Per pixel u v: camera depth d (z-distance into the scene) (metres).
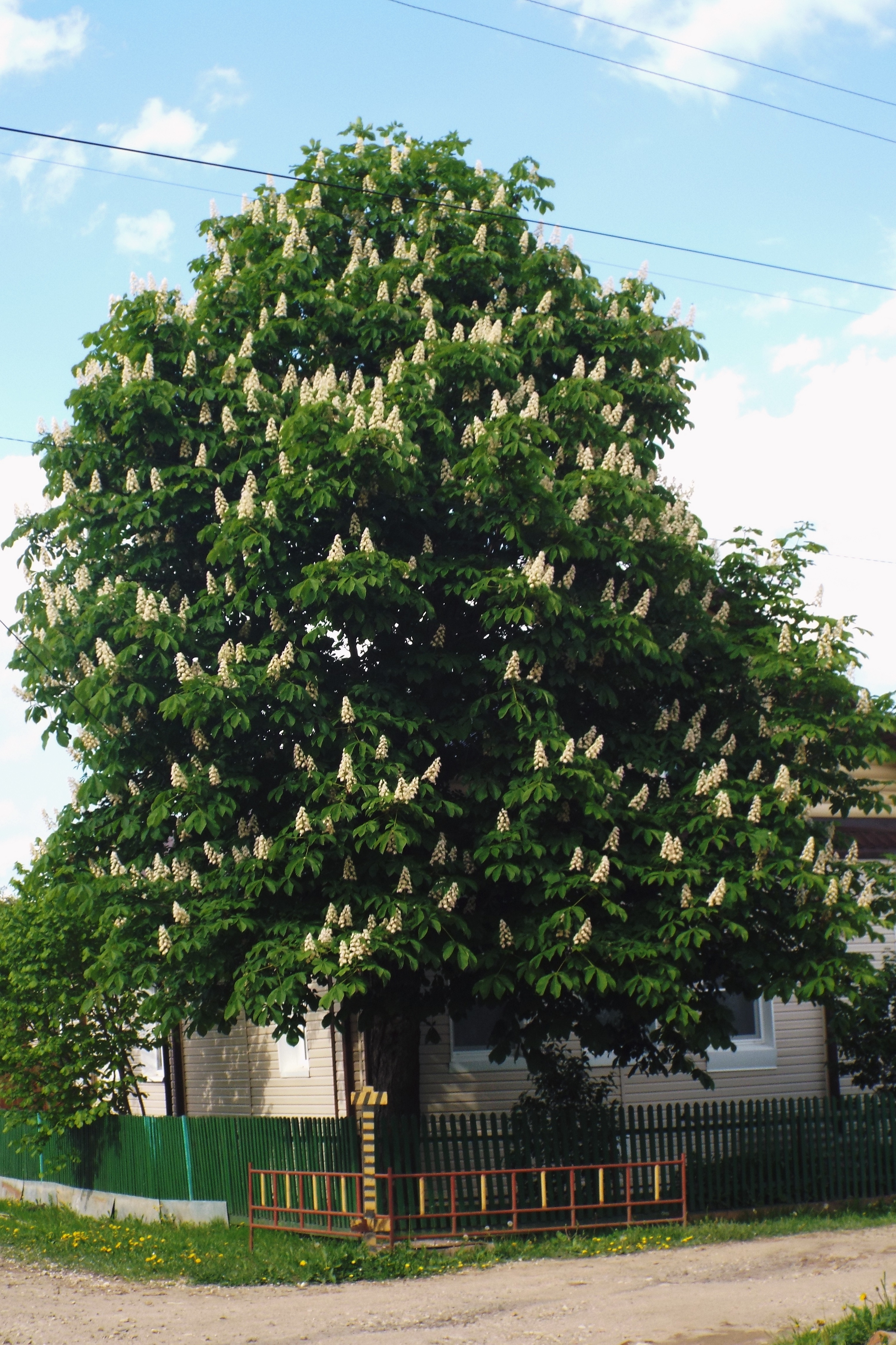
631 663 15.12
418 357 14.77
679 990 13.51
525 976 13.55
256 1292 12.70
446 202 16.80
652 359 16.52
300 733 14.22
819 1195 16.16
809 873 14.00
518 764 13.90
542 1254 13.43
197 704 13.27
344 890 13.60
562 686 15.23
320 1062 19.78
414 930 13.50
